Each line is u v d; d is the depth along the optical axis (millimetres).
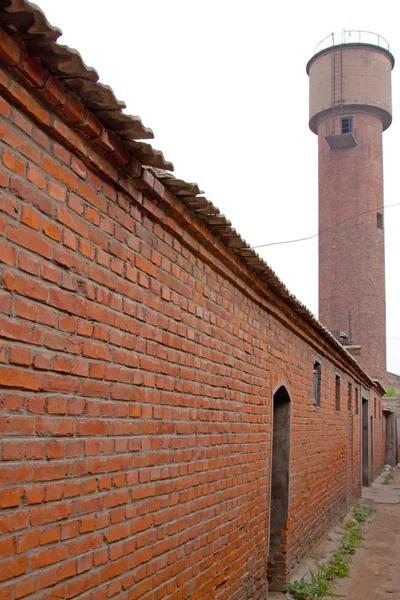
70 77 2848
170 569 4258
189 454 4656
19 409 2693
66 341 3049
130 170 3596
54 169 2994
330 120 35250
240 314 6102
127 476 3648
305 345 9586
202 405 4965
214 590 5168
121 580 3551
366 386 20781
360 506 16562
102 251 3432
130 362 3715
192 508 4699
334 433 12820
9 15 2428
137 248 3867
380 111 35062
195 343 4832
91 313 3281
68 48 2645
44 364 2867
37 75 2729
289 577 8219
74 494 3086
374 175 34406
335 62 35281
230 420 5695
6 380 2607
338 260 33719
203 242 4871
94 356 3303
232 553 5672
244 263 5801
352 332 32688
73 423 3094
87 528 3199
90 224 3312
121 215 3672
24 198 2752
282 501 8266
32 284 2793
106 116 3176
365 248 33438
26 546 2711
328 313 33562
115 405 3521
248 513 6227
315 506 10477
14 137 2695
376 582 8727
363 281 33156
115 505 3500
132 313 3766
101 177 3443
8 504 2604
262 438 6828
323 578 8492
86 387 3221
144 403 3898
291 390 8492
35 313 2812
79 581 3117
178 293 4516
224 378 5543
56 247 2986
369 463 23062
